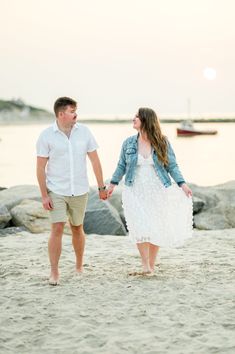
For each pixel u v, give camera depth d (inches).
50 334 185.6
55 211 241.1
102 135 3878.0
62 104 237.8
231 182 536.4
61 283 243.4
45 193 240.7
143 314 201.9
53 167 241.1
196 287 234.1
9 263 282.7
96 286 237.5
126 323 194.2
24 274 260.8
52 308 210.1
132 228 247.4
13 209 410.9
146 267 253.6
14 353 171.2
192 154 1884.8
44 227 396.8
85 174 246.5
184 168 1401.3
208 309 206.5
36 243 335.3
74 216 249.9
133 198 247.1
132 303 214.5
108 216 409.7
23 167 1483.8
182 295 223.0
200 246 323.3
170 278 248.4
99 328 190.2
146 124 245.3
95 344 177.3
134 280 245.9
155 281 243.6
